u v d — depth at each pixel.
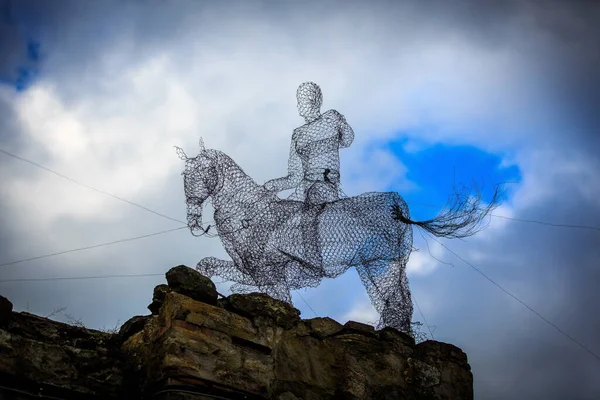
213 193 12.79
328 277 13.06
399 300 13.23
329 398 11.73
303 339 11.97
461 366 13.28
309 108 13.88
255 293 11.98
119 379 11.10
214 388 10.66
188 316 10.95
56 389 10.59
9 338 10.53
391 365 12.55
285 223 12.91
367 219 13.22
